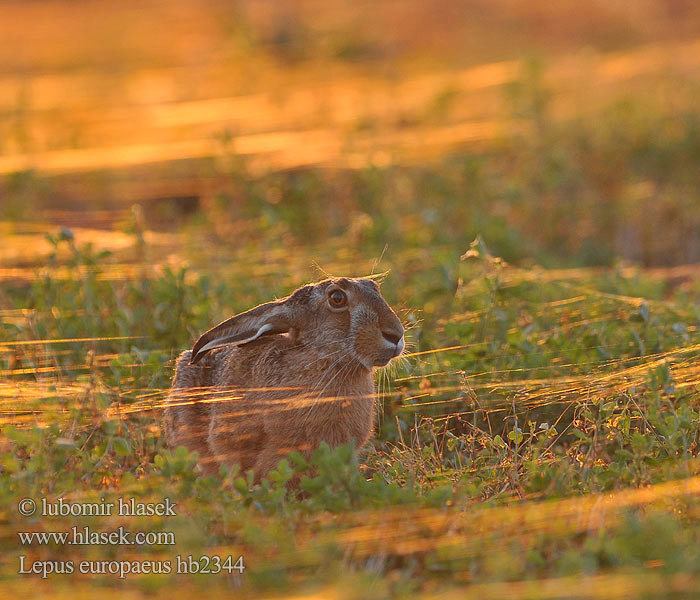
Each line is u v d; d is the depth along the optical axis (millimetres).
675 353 10273
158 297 11641
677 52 32219
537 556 6762
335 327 8547
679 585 6086
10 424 9070
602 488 8023
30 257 14898
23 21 46812
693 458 8312
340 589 6184
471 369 10406
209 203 19359
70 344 11359
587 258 17844
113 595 6703
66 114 27875
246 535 7152
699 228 18719
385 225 15859
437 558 7059
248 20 39094
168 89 32094
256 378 8789
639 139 21453
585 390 9859
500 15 42906
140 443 9367
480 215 17109
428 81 30188
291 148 22078
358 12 43500
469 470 8711
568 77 29234
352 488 7602
